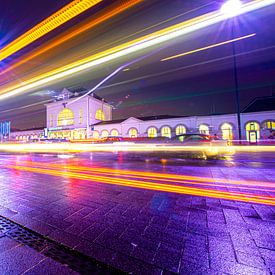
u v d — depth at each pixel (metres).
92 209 2.64
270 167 5.88
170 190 3.55
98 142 20.05
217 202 2.85
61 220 2.27
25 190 3.66
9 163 7.68
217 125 27.55
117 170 5.70
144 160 8.20
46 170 5.90
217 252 1.57
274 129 23.80
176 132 30.11
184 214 2.41
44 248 1.70
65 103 42.19
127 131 34.25
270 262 1.43
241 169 5.57
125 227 2.07
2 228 2.10
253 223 2.12
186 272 1.34
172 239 1.80
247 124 25.69
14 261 1.50
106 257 1.54
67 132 41.34
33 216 2.40
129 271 1.38
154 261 1.47
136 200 3.00
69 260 1.53
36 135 46.34
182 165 6.53
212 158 8.53
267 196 3.10
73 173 5.35
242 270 1.35
